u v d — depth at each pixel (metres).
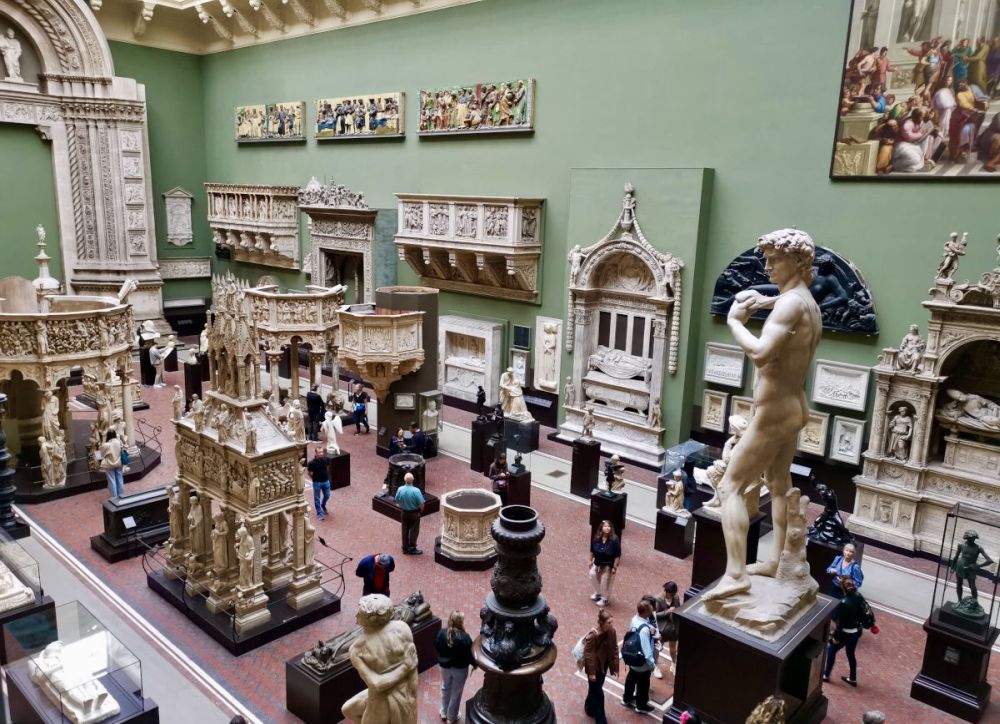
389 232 23.06
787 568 8.63
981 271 12.99
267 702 8.97
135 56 27.78
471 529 12.41
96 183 26.14
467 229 19.73
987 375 12.85
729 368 16.22
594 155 18.02
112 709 7.43
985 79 12.51
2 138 24.48
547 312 19.62
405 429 17.64
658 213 16.55
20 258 25.42
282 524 11.18
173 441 18.41
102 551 12.51
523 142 19.50
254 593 10.35
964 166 12.91
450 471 16.80
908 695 9.49
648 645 8.78
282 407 20.52
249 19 26.64
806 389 15.07
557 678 9.62
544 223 19.28
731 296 15.87
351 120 23.94
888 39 13.33
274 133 26.88
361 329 16.55
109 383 15.69
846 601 9.46
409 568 12.34
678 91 16.28
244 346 10.12
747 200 15.60
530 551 7.34
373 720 6.71
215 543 10.51
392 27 22.25
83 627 7.93
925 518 13.13
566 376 19.27
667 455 14.89
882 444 13.42
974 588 9.09
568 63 18.16
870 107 13.70
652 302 17.06
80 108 25.45
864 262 14.20
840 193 14.33
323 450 15.16
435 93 21.25
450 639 8.25
